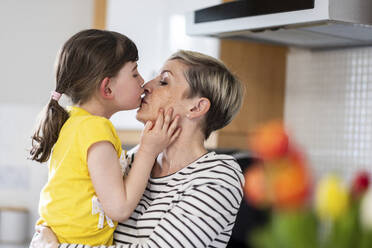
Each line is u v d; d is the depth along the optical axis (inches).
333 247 21.5
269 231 22.9
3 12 141.6
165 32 111.8
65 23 141.3
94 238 51.6
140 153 51.7
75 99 55.9
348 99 104.0
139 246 48.8
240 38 95.3
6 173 144.3
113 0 115.3
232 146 106.3
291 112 115.0
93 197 51.1
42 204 53.3
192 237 48.0
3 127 143.6
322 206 21.4
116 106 56.1
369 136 99.3
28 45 141.9
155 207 52.4
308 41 95.0
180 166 54.5
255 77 110.0
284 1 70.5
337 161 105.3
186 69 54.6
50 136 53.4
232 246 74.5
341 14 66.1
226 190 50.2
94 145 50.5
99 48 54.1
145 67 114.5
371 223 21.0
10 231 137.3
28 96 142.7
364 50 100.9
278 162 22.9
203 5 102.7
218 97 54.6
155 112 54.6
